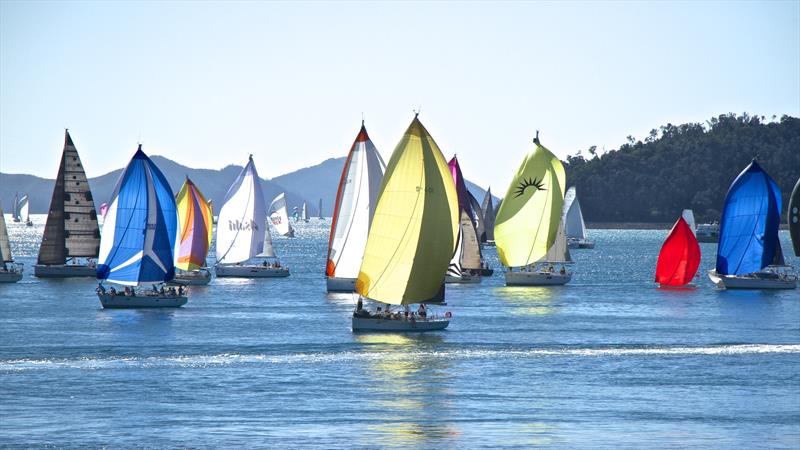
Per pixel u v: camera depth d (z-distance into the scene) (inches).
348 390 7155.5
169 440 5930.1
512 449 5792.3
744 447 5856.3
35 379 7440.9
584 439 5974.4
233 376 7573.8
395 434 6058.1
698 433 6122.1
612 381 7485.2
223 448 5782.5
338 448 5787.4
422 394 7042.3
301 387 7224.4
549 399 6924.2
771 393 7116.1
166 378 7495.1
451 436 6018.7
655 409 6668.3
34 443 5866.1
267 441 5910.4
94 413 6505.9
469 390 7170.3
